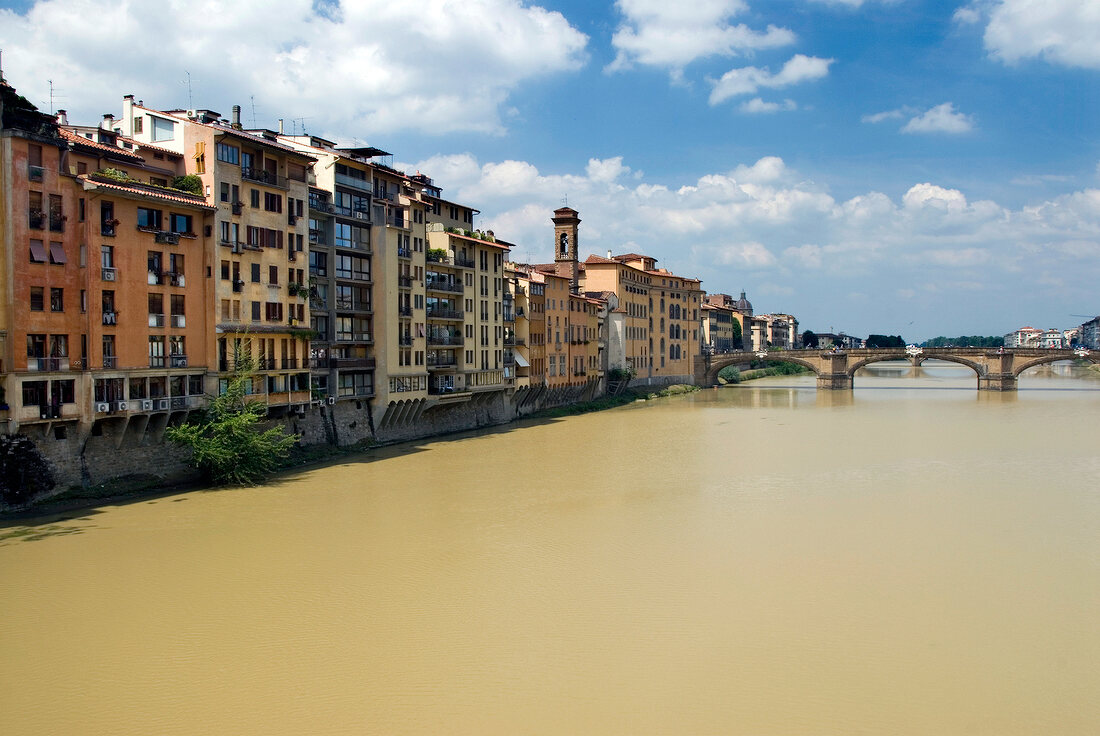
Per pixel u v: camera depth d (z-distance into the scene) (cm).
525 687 3050
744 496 6128
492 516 5441
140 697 2977
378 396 8238
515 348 10994
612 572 4306
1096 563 4472
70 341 5391
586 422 10944
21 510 5203
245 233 6581
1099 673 3161
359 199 7994
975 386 18400
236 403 6284
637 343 15900
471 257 9738
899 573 4306
